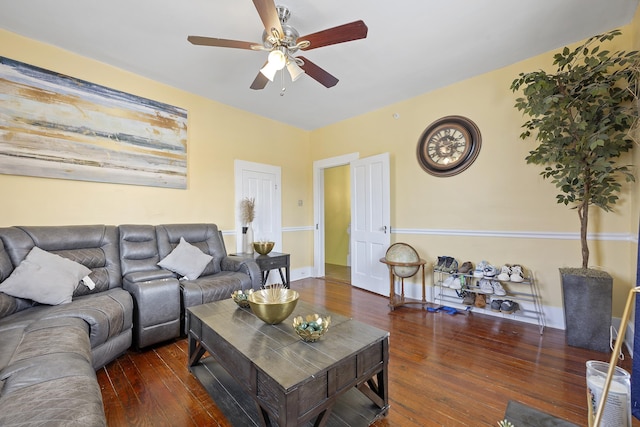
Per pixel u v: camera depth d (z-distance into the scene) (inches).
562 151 91.2
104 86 113.7
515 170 117.2
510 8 85.0
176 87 135.3
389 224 151.3
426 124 143.6
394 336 100.7
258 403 50.9
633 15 88.9
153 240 117.1
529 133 103.1
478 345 93.4
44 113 100.4
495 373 76.8
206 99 147.9
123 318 81.9
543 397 66.6
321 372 48.0
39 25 91.4
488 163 124.0
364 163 166.6
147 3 82.2
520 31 96.0
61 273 84.0
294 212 195.8
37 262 82.7
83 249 99.3
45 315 70.3
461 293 123.0
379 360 60.6
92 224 110.7
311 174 205.9
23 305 76.9
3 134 92.7
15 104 94.9
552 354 86.9
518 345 93.2
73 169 106.3
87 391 43.8
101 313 74.8
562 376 75.0
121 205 118.6
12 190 94.8
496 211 122.1
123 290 94.5
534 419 40.6
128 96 120.2
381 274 154.9
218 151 152.9
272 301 71.1
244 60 112.2
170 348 93.7
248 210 159.6
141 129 124.0
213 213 150.3
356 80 129.5
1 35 93.0
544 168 110.3
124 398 67.1
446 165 135.5
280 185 185.8
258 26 92.5
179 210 136.9
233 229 158.9
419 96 146.2
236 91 140.2
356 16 87.8
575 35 98.7
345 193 249.1
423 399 66.4
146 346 93.0
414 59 112.6
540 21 91.0
